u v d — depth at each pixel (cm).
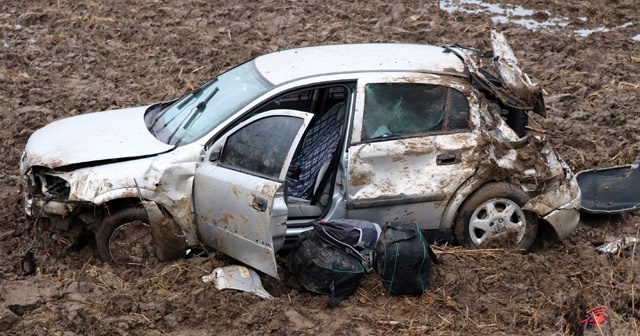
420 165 1040
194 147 1007
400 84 1046
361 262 980
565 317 938
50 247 1052
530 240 1084
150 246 1025
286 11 2102
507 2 2230
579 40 1938
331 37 1919
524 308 970
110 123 1110
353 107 1029
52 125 1146
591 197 1222
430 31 1966
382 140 1029
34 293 949
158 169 995
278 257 1052
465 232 1064
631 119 1529
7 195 1207
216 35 1930
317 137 1103
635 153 1386
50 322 906
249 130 1005
